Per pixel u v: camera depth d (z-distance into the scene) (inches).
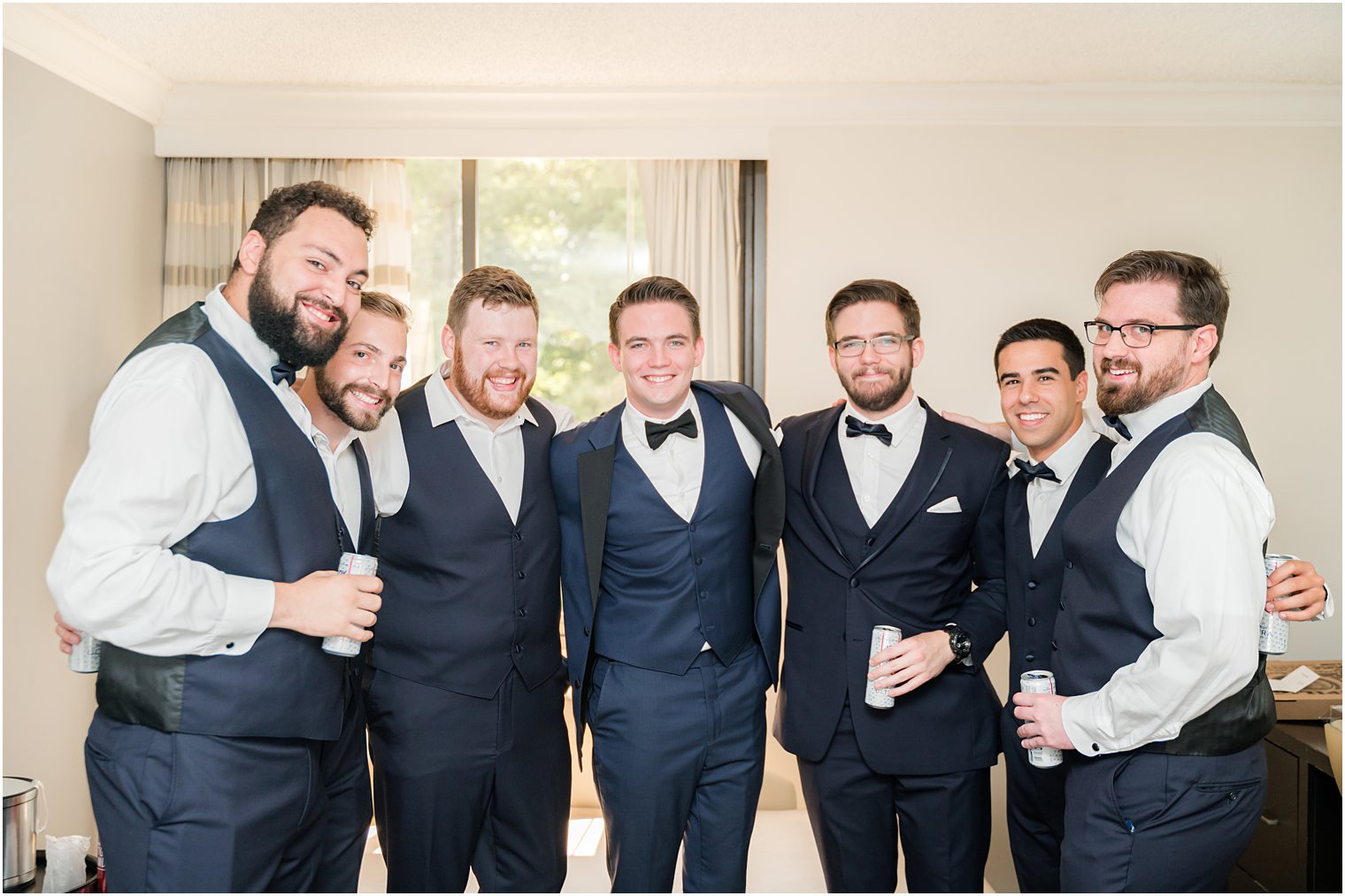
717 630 85.7
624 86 144.8
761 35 126.3
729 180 156.7
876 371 86.6
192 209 151.2
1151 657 64.4
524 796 88.1
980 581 91.9
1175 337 68.7
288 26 123.3
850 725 86.6
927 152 147.3
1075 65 135.5
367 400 77.6
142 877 62.7
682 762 84.4
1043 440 84.1
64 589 58.9
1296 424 146.6
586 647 87.2
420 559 84.6
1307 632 145.0
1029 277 147.2
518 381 84.3
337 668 71.0
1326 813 96.6
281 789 66.9
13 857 98.0
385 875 125.9
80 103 130.0
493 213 161.6
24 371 119.6
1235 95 143.3
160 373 62.6
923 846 87.0
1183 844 65.5
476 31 124.9
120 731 64.1
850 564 87.0
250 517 65.8
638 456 87.0
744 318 158.9
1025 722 84.4
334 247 67.2
